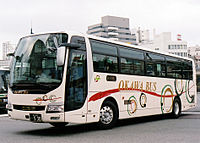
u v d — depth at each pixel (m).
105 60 10.18
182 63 15.97
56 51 8.58
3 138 8.16
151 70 12.94
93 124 12.05
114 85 10.47
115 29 129.75
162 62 13.94
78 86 8.88
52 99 8.25
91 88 9.38
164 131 9.55
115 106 10.45
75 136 8.52
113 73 10.48
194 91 17.03
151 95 12.76
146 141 7.59
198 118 14.59
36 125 11.80
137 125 11.55
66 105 8.41
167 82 14.16
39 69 8.66
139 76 12.00
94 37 9.90
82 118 8.94
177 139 7.91
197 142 7.45
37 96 8.39
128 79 11.27
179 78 15.42
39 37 9.14
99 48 9.99
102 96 9.83
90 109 9.27
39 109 8.37
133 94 11.52
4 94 17.61
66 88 8.45
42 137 8.34
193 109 20.70
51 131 9.75
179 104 15.20
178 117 15.07
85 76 9.20
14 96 8.97
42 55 8.77
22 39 9.60
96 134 8.91
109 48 10.49
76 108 8.73
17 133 9.27
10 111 9.10
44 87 8.34
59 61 8.00
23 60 9.09
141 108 11.99
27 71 8.87
